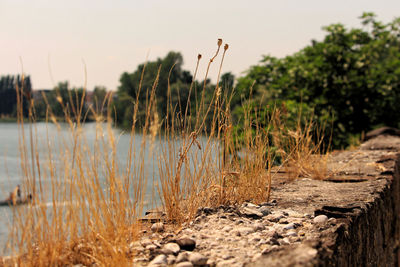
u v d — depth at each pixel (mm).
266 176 4848
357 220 3320
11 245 2516
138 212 3037
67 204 2703
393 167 6023
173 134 3574
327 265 2361
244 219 3562
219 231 3232
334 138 14766
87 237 2818
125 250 2697
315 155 6020
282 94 17125
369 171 5941
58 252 2676
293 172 5664
